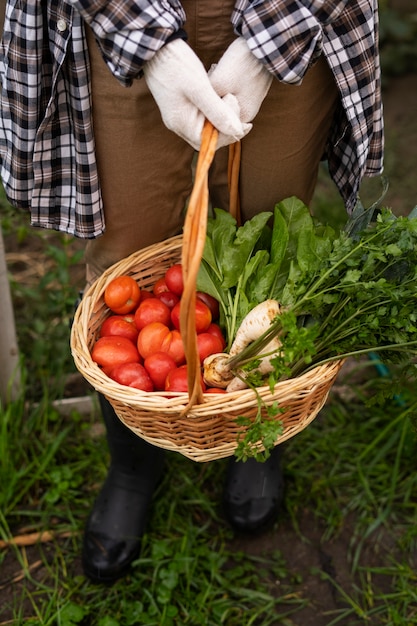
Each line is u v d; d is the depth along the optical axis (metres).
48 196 1.42
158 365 1.37
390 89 3.41
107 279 1.48
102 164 1.40
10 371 1.93
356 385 2.13
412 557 1.76
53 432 2.01
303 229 1.40
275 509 1.78
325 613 1.66
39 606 1.68
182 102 1.13
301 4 1.15
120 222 1.48
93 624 1.63
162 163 1.41
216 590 1.69
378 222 1.27
